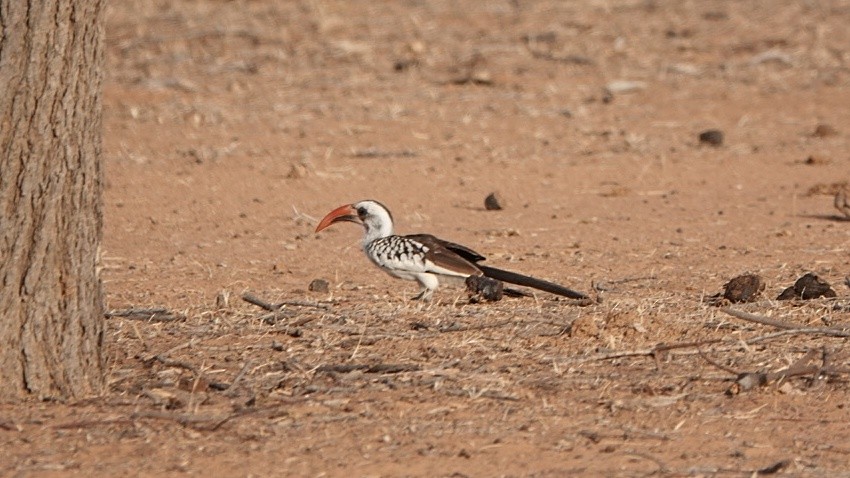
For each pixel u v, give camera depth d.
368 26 35.84
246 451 8.90
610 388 10.23
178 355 11.32
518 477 8.43
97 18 9.59
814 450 8.95
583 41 34.72
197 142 24.97
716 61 33.25
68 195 9.67
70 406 9.77
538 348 11.30
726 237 17.72
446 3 38.53
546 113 28.14
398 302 13.47
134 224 18.83
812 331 11.38
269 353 11.34
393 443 9.05
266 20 36.22
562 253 16.72
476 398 9.98
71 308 9.87
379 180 22.08
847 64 32.72
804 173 22.89
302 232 18.44
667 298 13.41
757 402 9.92
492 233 18.12
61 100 9.47
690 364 10.85
